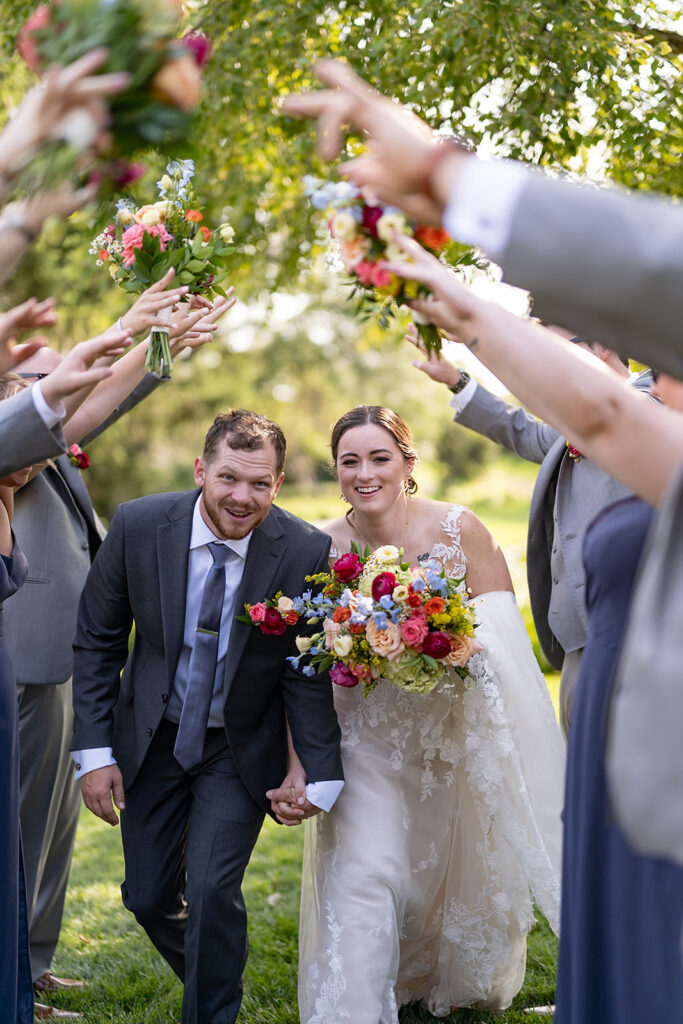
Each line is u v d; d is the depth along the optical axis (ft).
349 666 10.25
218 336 57.93
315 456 84.69
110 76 5.40
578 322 4.67
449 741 11.23
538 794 11.32
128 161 6.08
